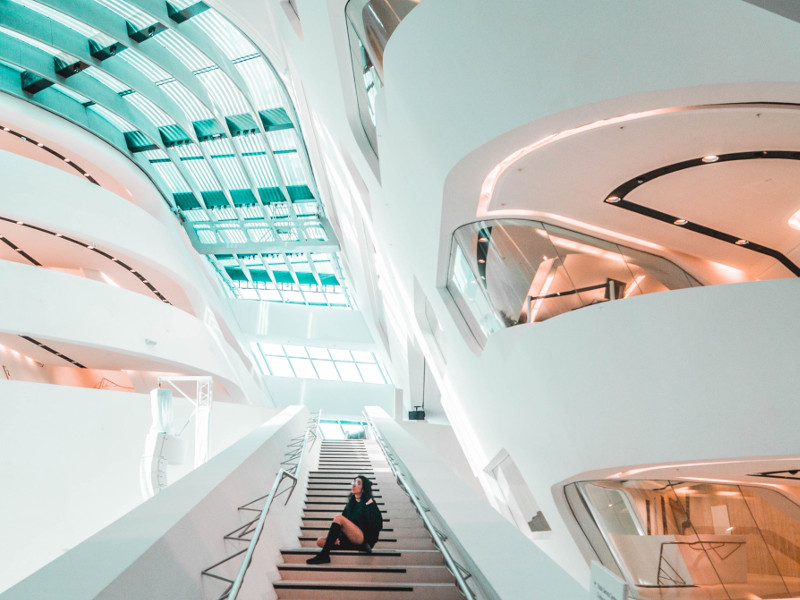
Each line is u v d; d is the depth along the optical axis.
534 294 7.04
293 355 27.48
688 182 6.36
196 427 14.50
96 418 12.61
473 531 3.99
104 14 14.56
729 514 7.46
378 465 12.48
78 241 17.05
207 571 3.66
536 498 8.59
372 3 7.29
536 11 5.11
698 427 5.60
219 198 23.14
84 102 19.05
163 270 17.94
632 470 6.44
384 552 5.50
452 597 4.29
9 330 12.73
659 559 7.24
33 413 11.44
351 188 13.95
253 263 27.22
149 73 17.41
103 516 12.09
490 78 5.52
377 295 20.41
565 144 5.77
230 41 15.99
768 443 5.42
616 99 4.98
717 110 5.12
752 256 7.39
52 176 15.29
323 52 9.64
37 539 10.79
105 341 14.53
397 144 7.39
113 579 2.64
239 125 19.36
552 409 6.61
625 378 5.88
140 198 20.70
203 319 19.83
